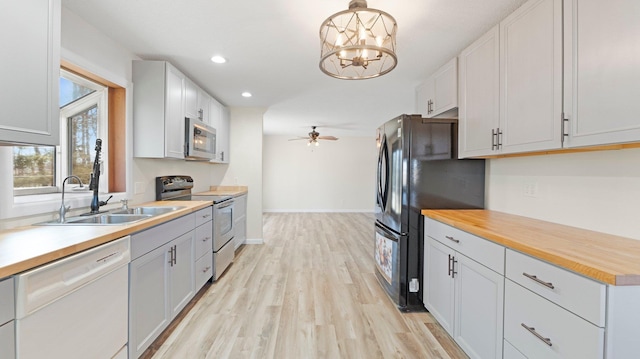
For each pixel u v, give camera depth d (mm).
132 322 1528
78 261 1143
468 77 2123
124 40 2152
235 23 1906
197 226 2453
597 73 1174
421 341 1894
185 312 2266
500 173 2182
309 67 2689
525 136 1565
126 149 2322
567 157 1655
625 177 1366
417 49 2268
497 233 1444
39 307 967
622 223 1377
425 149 2279
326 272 3193
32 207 1548
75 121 2043
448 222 1855
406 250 2291
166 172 2996
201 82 3146
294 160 7922
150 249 1701
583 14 1230
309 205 7953
